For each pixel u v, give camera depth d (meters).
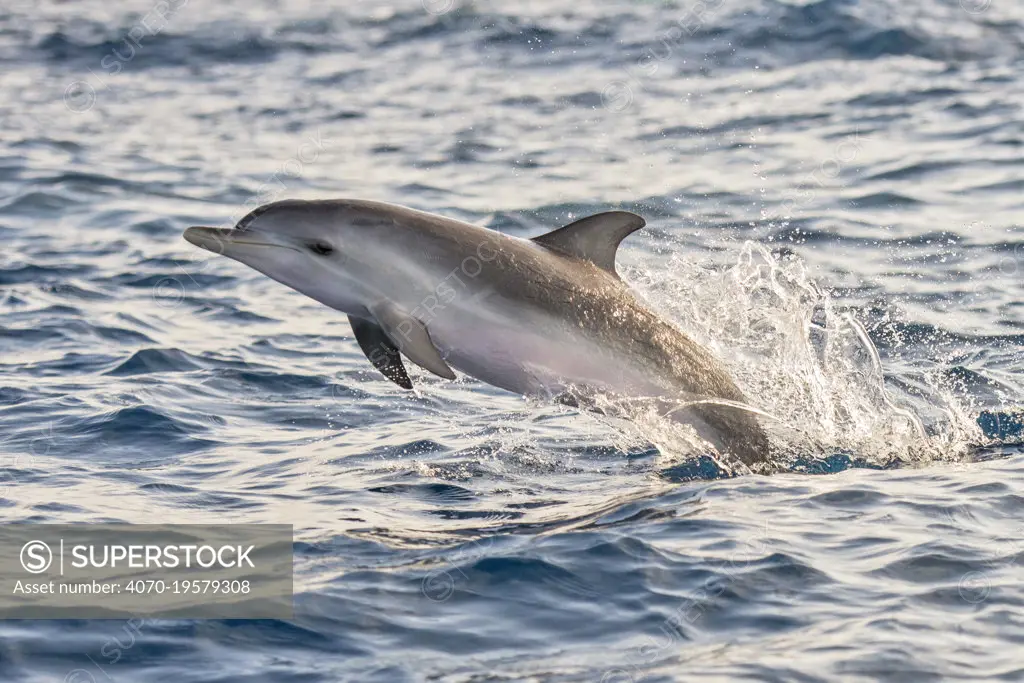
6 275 46.09
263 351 38.06
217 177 62.56
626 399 25.69
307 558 21.53
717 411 26.03
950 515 22.42
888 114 66.88
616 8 98.00
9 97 82.25
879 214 50.47
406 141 68.81
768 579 19.92
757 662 17.31
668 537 21.73
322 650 18.12
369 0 108.06
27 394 33.03
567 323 25.28
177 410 31.88
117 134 72.44
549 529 22.59
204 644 18.34
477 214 53.94
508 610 19.23
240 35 99.25
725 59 81.25
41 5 112.62
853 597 19.25
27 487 25.91
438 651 18.03
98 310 42.00
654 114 71.19
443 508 24.50
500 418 31.28
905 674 16.88
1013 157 57.28
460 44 92.88
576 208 53.97
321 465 27.72
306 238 24.84
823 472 25.52
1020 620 18.34
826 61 79.25
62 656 18.02
